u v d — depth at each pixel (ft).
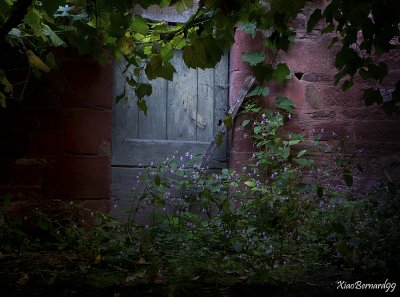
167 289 9.48
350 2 8.92
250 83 16.49
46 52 14.37
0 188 14.05
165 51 10.42
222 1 8.82
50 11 9.06
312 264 11.78
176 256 12.07
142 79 16.74
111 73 15.02
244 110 16.56
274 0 8.84
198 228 13.66
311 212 13.97
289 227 13.53
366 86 16.98
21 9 8.77
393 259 11.26
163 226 13.80
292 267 11.64
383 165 16.76
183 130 17.13
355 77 16.99
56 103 14.53
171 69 10.08
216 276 10.66
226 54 17.44
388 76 16.98
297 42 16.89
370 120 16.90
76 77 14.69
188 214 14.48
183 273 10.64
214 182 14.21
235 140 16.55
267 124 16.33
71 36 12.01
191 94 17.22
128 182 16.46
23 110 14.28
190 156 15.53
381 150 16.83
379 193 13.75
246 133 16.53
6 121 14.15
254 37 16.62
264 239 12.87
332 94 16.98
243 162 16.48
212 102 17.38
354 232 12.23
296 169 15.53
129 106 16.61
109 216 14.12
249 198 15.71
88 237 12.94
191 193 14.61
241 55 16.62
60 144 14.55
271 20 9.62
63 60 14.61
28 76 13.32
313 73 16.97
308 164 15.52
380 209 13.34
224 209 13.47
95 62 14.84
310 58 16.97
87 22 12.79
